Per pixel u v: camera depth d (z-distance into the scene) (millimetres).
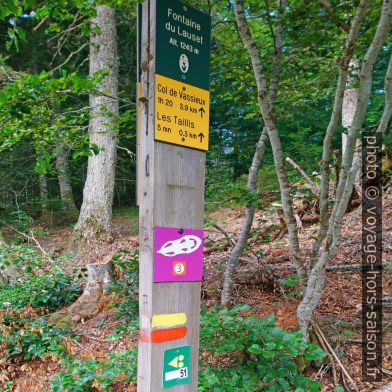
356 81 3371
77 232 7754
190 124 1592
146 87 1505
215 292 4027
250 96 3957
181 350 1564
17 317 4168
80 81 2645
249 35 2578
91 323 4121
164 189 1516
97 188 7707
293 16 2807
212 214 6473
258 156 3514
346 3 2553
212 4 3264
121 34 9156
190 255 1589
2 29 8188
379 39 2004
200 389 2254
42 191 10438
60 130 3529
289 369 2457
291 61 3379
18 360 3730
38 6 2297
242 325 2414
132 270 4090
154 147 1492
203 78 1632
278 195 5117
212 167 5711
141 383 1526
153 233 1491
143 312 1521
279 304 3629
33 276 5020
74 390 2680
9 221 9078
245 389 2316
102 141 7617
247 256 4770
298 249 2887
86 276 4969
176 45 1537
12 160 9172
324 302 3643
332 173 4836
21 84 2463
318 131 8773
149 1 1487
